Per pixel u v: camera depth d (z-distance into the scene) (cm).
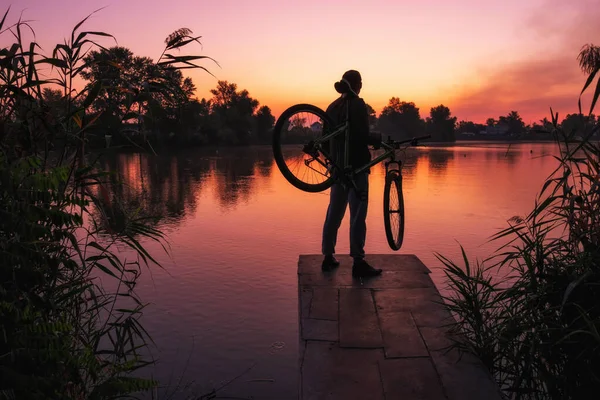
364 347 290
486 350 304
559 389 284
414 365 270
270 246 1026
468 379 255
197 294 696
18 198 197
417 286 391
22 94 214
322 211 1534
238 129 9638
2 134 202
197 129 8750
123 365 258
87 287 238
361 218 412
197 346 525
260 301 672
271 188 2180
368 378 256
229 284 745
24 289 202
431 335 305
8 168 193
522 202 1681
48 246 219
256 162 4297
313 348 289
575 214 308
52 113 229
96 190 1068
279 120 384
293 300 685
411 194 1955
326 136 388
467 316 331
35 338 193
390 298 366
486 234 1130
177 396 417
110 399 251
